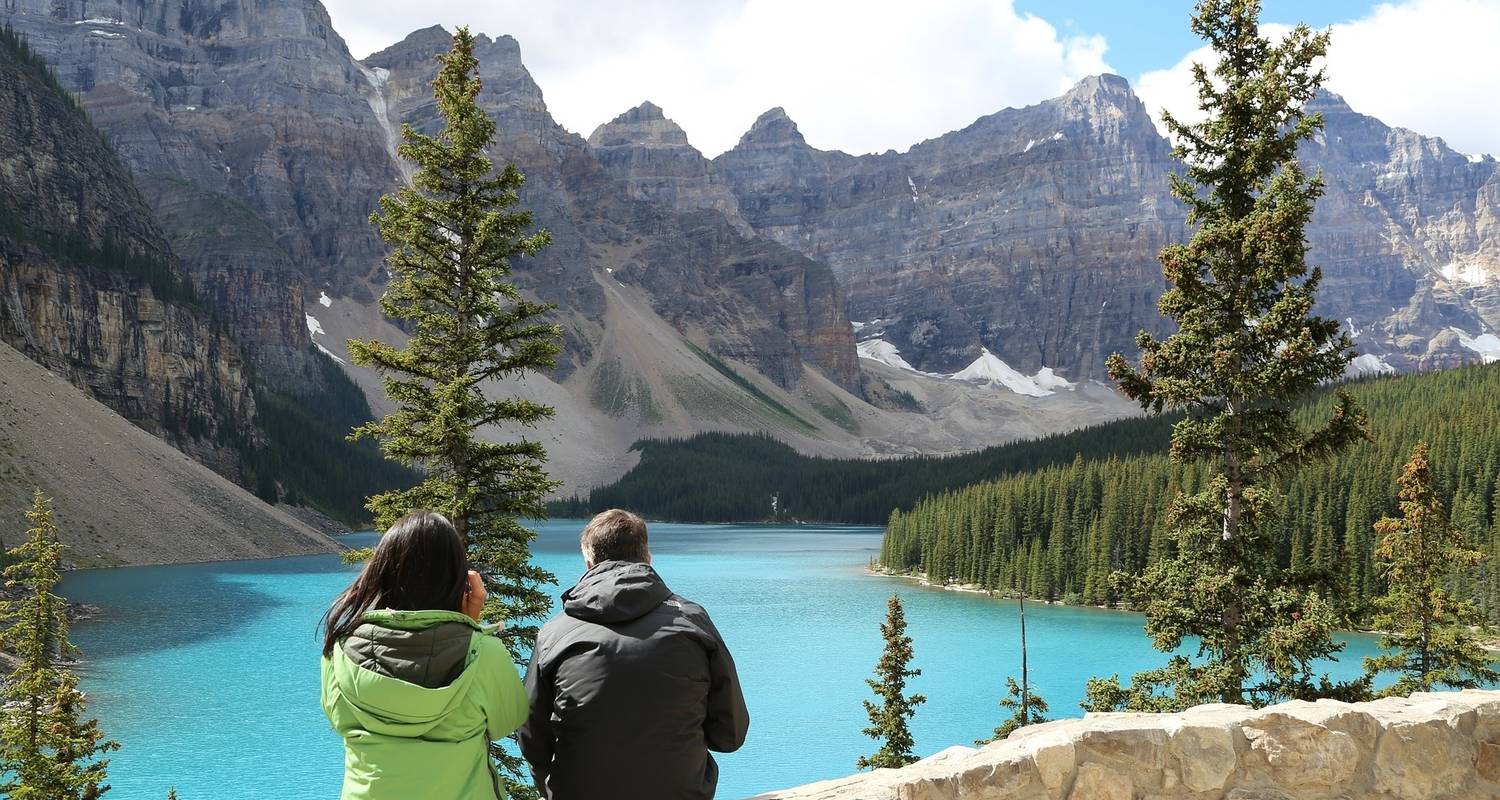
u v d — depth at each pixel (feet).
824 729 209.56
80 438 465.47
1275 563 76.23
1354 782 23.39
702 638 15.85
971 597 432.25
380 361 83.71
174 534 456.04
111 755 175.83
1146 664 279.49
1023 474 531.50
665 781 15.12
